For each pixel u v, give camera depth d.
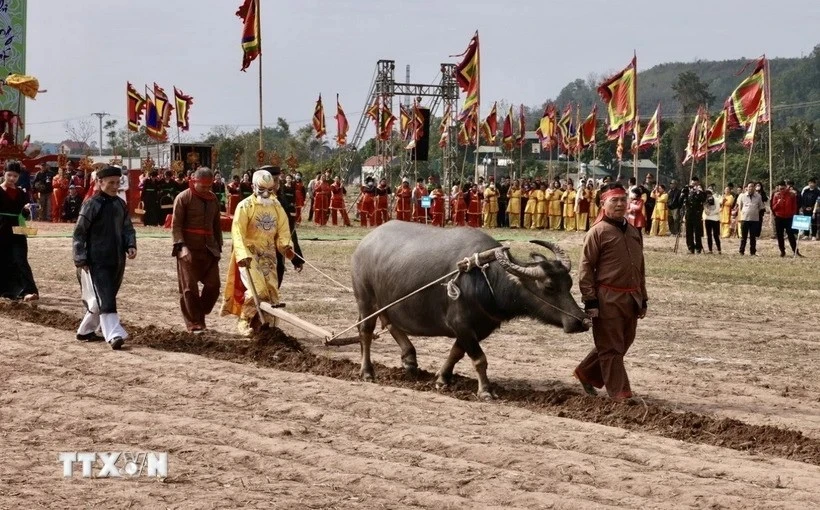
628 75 44.72
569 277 12.04
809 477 9.27
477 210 52.66
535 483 8.94
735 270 30.55
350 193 80.88
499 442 10.31
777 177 94.62
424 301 12.92
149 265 27.83
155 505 8.24
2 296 19.64
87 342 15.55
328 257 31.36
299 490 8.70
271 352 15.03
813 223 43.94
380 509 8.25
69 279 24.06
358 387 12.71
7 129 46.44
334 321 18.62
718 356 16.30
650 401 12.78
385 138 58.66
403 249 13.14
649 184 47.66
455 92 59.16
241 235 15.88
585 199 50.31
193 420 10.86
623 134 45.62
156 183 45.56
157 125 54.19
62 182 46.81
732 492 8.80
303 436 10.46
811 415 12.22
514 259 12.26
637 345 17.19
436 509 8.30
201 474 9.11
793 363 15.82
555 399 12.34
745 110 42.91
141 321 18.20
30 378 12.85
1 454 9.64
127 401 11.82
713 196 36.88
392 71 58.34
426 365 14.70
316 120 60.28
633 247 12.20
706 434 11.03
